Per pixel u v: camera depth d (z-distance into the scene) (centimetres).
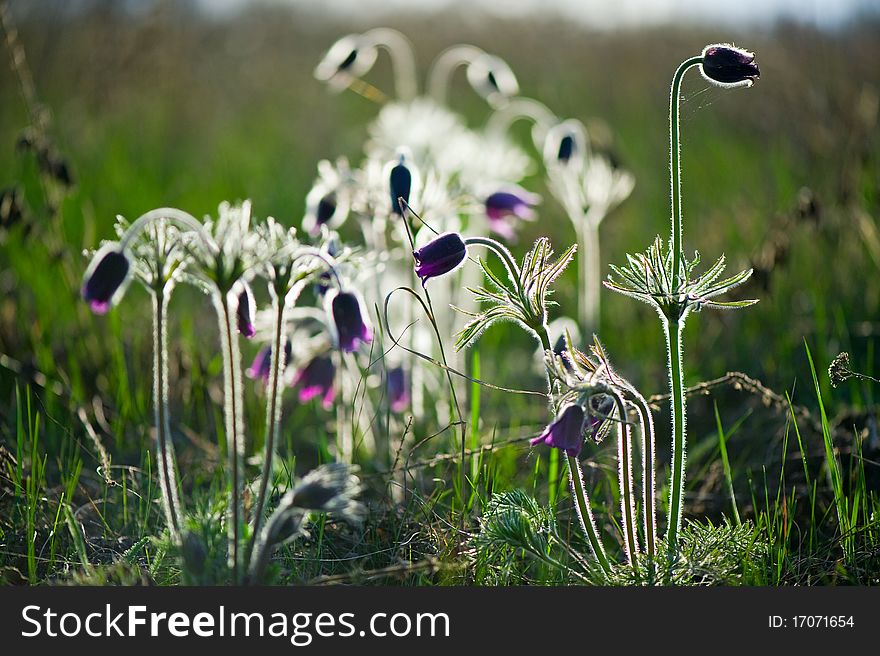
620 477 367
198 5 1399
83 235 833
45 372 584
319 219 512
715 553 378
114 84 1147
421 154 618
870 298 660
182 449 536
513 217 529
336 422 554
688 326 682
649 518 362
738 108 1047
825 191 805
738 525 391
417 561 408
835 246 718
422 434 548
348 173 516
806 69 995
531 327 361
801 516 448
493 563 399
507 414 611
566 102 1252
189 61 1316
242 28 1580
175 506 354
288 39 1588
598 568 378
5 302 676
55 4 1162
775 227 651
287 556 402
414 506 445
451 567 389
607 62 1337
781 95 1007
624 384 357
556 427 327
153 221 340
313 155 1104
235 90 1357
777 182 866
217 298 351
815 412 545
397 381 543
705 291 351
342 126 1247
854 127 843
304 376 500
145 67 1205
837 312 602
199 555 343
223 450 514
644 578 366
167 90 1234
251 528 354
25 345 624
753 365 617
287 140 1173
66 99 1116
